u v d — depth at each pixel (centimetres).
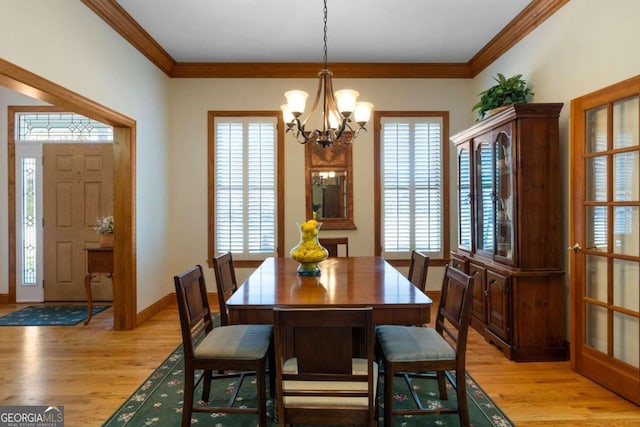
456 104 478
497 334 321
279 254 473
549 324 299
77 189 482
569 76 300
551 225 297
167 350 321
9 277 480
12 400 240
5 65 221
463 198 400
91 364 293
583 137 269
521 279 297
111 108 338
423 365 188
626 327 240
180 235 474
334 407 154
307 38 395
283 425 154
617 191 245
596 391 250
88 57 303
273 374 223
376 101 475
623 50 247
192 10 338
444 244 478
